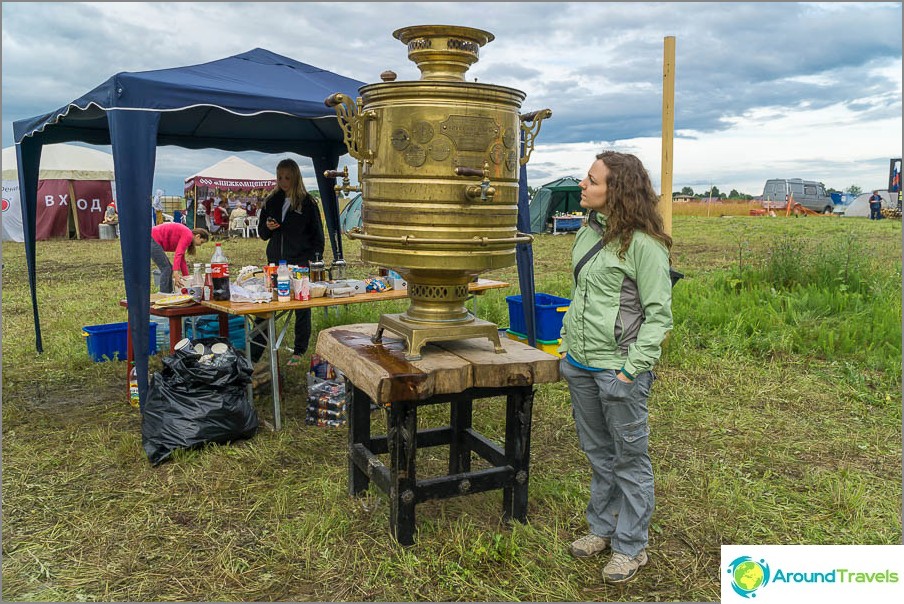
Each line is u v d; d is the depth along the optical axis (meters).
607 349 2.64
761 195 32.53
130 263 4.24
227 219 19.91
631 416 2.66
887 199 28.41
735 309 7.41
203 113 6.28
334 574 2.85
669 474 3.79
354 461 3.45
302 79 5.57
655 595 2.74
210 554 3.01
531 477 3.78
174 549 3.05
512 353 3.09
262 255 14.23
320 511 3.36
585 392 2.79
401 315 3.17
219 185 20.22
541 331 5.96
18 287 10.30
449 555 2.97
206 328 5.58
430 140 2.67
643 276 2.55
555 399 5.17
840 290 7.89
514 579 2.83
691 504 3.49
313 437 4.37
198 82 4.57
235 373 4.22
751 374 5.65
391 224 2.79
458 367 2.83
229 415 4.14
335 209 8.17
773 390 5.28
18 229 18.05
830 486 3.62
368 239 2.88
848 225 22.11
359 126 2.82
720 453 4.16
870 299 7.57
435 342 3.29
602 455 2.92
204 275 4.79
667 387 5.34
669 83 5.48
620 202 2.55
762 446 4.26
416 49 2.84
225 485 3.66
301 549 3.02
